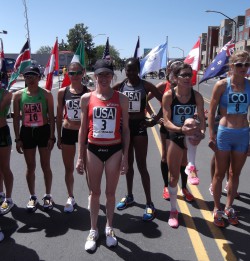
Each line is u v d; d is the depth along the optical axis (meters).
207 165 6.56
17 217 4.28
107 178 3.56
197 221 4.18
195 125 3.60
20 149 4.46
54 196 4.92
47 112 4.40
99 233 3.87
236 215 4.32
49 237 3.79
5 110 4.21
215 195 4.07
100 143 3.48
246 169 6.26
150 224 4.10
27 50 7.28
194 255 3.45
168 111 3.90
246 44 67.38
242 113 3.86
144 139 4.21
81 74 4.23
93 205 3.62
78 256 3.42
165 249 3.55
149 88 4.29
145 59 6.35
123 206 4.52
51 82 6.54
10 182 4.43
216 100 3.91
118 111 3.47
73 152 4.39
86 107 3.53
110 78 3.41
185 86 3.79
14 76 7.64
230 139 3.88
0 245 3.62
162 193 5.05
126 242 3.69
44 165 4.44
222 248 3.58
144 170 4.25
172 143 3.90
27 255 3.44
